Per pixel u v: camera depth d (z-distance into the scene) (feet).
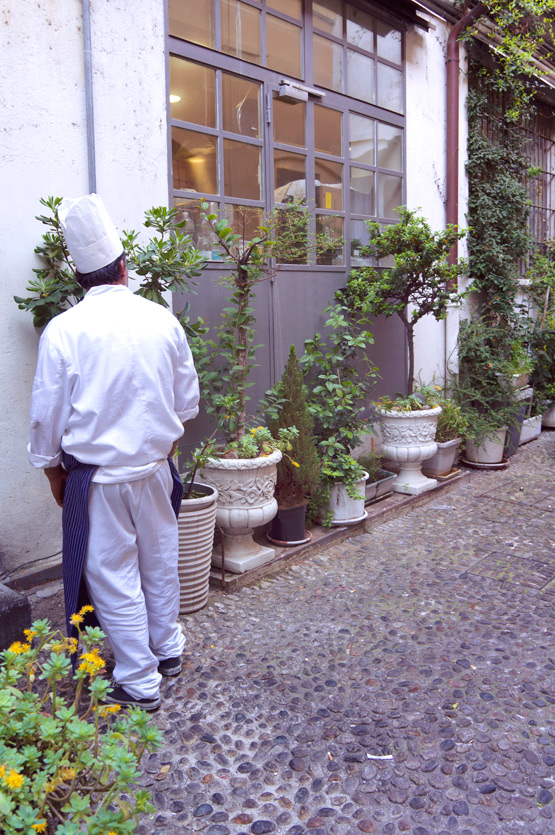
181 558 10.04
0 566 10.36
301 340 15.24
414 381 18.81
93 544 7.41
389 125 17.92
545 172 27.30
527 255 23.59
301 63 14.97
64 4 10.37
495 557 12.90
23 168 10.09
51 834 4.17
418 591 11.34
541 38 21.33
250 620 10.19
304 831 6.21
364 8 16.52
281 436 12.08
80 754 4.12
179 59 12.32
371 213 17.54
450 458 17.65
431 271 16.35
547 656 9.27
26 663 4.76
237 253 11.46
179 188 12.53
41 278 10.10
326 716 7.87
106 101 11.06
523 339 22.74
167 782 6.78
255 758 7.15
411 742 7.42
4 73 9.73
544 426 26.07
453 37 19.62
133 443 7.30
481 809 6.49
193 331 11.34
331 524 13.58
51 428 7.17
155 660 7.86
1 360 10.08
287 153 14.74
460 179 20.81
